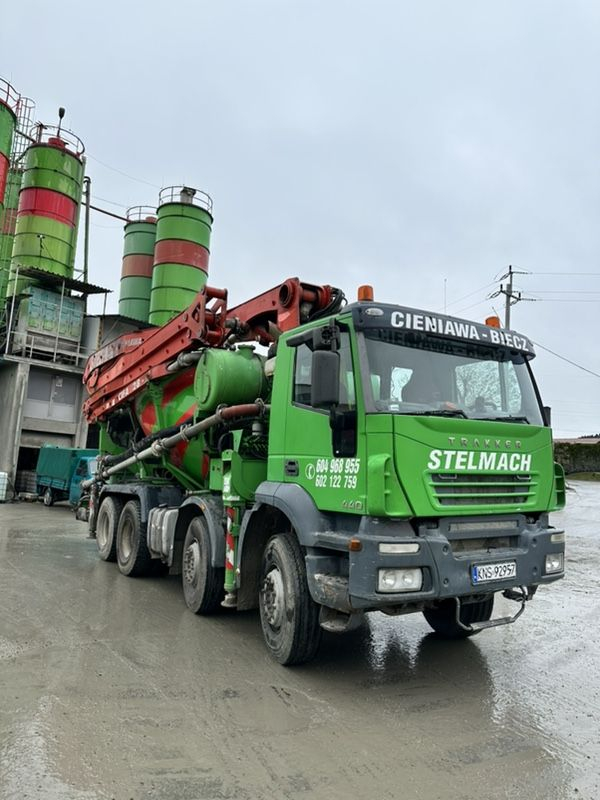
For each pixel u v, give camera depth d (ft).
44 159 83.30
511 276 114.52
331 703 14.24
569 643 19.80
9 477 73.05
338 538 14.43
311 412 16.39
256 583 19.13
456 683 15.76
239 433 19.92
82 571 29.84
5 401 76.38
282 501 16.66
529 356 18.15
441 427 14.47
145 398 31.01
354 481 14.39
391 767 11.28
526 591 17.99
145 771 10.91
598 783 10.86
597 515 70.90
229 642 18.86
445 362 16.10
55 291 81.41
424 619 22.45
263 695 14.62
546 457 16.84
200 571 21.85
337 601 14.32
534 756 11.82
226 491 19.99
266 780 10.71
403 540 13.53
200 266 86.63
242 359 22.27
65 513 61.77
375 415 14.10
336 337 15.24
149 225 94.53
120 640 18.70
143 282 93.56
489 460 15.25
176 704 13.93
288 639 16.35
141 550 28.09
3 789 10.16
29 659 16.61
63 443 80.79
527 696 14.98
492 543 15.48
